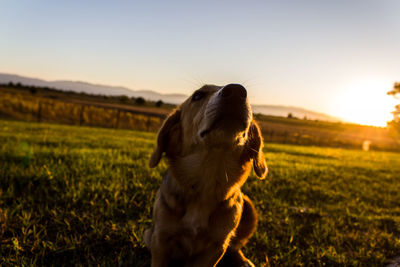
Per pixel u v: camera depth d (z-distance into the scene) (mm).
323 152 3994
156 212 549
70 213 737
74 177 977
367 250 771
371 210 1158
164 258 549
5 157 1153
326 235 813
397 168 2812
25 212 700
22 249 590
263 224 860
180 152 571
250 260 661
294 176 1535
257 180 1320
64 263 569
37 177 912
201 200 534
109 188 894
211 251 552
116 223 736
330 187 1447
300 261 677
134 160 1426
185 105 586
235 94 458
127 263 590
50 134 2271
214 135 479
